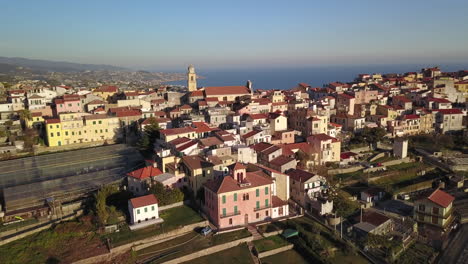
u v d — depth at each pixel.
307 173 96.00
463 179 112.69
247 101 163.50
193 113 153.50
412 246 78.00
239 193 82.06
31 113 142.88
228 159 100.06
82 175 106.00
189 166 93.00
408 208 96.12
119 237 75.19
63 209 86.88
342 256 73.38
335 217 83.88
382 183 111.81
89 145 136.12
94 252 70.56
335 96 178.50
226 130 125.50
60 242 74.81
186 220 82.19
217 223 80.75
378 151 134.75
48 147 129.25
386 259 71.44
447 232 84.25
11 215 83.94
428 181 113.19
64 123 132.38
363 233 78.31
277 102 170.00
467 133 145.88
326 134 132.88
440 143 142.75
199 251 71.69
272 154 108.19
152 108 175.25
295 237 79.12
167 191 89.62
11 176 107.19
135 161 118.19
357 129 149.62
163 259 69.00
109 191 90.00
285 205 88.81
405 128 152.75
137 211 80.31
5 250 73.06
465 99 195.75
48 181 101.31
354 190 105.12
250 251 73.81
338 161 122.75
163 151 105.12
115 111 150.25
